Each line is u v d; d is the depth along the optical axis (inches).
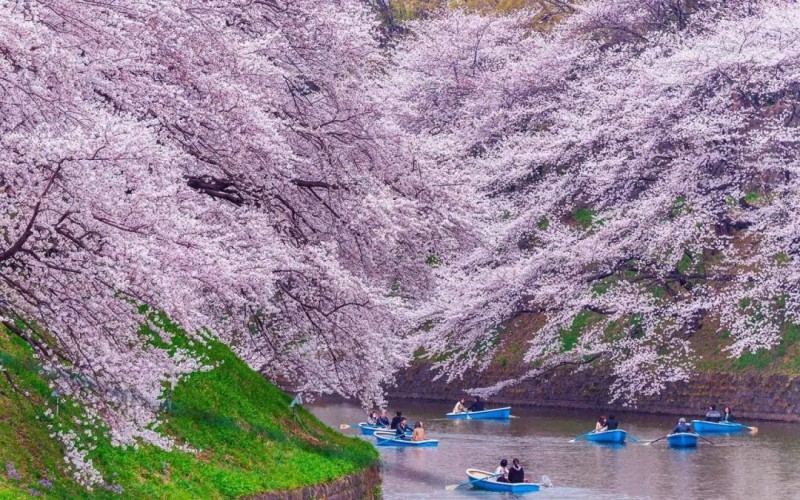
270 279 863.1
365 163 1146.0
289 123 1073.5
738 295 2017.7
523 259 2162.9
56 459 691.4
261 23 1090.7
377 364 1100.5
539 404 2385.6
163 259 639.1
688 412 2111.2
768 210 2068.2
